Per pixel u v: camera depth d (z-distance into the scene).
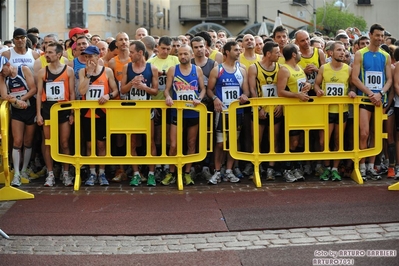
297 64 8.45
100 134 8.15
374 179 8.34
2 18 19.97
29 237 6.02
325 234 5.97
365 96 8.12
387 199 7.12
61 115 8.09
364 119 8.16
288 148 8.09
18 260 5.38
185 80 8.02
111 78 8.07
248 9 35.91
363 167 8.34
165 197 7.49
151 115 8.07
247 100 8.03
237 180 8.35
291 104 7.98
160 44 8.45
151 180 8.20
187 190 7.90
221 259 5.34
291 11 34.97
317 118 8.08
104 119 8.09
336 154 8.16
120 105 7.95
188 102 7.96
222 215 6.62
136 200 7.35
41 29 36.56
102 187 8.12
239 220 6.42
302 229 6.14
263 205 6.99
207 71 8.34
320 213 6.59
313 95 8.55
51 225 6.34
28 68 8.11
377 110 8.18
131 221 6.46
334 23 29.58
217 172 8.28
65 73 8.06
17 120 8.14
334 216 6.47
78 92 8.25
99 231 6.14
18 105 7.98
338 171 8.57
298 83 8.01
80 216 6.66
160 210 6.87
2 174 8.40
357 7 33.91
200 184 8.27
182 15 36.88
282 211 6.71
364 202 7.00
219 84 8.17
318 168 8.66
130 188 8.05
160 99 8.44
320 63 8.51
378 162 8.79
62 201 7.32
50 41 8.50
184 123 8.18
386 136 8.23
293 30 32.25
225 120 8.20
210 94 8.21
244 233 6.07
